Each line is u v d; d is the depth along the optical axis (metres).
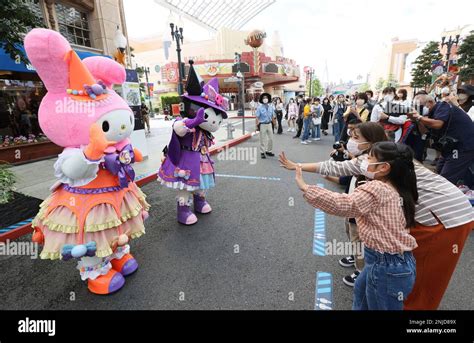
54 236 2.29
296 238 3.47
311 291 2.54
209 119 3.56
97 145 2.08
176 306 2.39
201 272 2.84
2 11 3.67
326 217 4.04
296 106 15.21
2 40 3.76
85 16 8.54
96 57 2.43
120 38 7.86
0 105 8.01
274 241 3.41
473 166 4.27
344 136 5.24
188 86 3.50
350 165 2.08
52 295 2.56
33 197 4.84
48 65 2.02
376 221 1.58
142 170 6.48
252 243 3.38
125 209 2.51
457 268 2.77
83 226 2.26
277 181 5.84
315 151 8.82
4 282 2.75
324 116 12.73
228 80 18.66
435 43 25.05
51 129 2.16
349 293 2.50
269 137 8.13
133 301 2.46
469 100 4.23
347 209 1.56
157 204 4.70
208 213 4.27
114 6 8.89
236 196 5.00
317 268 2.87
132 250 3.27
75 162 2.10
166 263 3.00
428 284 1.93
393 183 1.67
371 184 1.59
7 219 3.94
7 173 4.01
